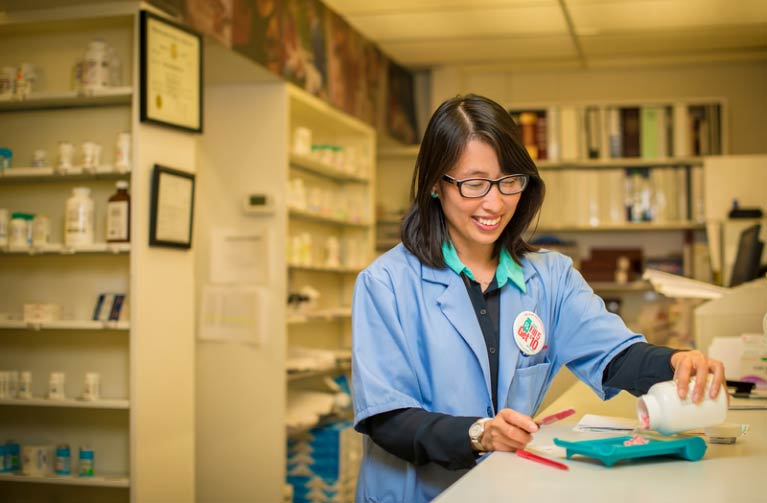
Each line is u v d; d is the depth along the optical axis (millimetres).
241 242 4230
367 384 1439
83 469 3256
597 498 959
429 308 1525
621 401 1953
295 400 4457
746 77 6129
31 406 3465
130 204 3158
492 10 4910
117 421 3396
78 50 3414
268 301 4168
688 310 4555
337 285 5449
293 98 4410
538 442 1322
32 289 3484
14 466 3350
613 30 5328
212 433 4207
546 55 5953
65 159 3273
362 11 4938
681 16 5027
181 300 3363
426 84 6527
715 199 5594
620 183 5898
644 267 6031
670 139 5871
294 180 4598
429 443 1326
